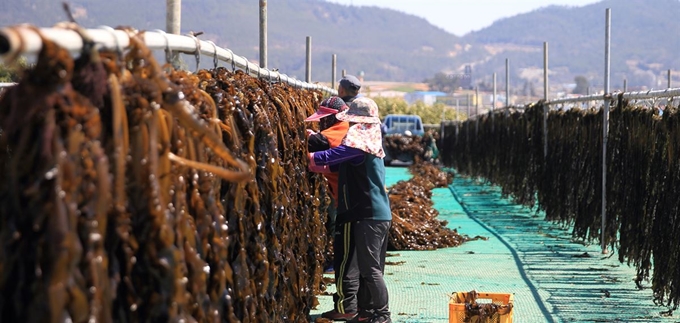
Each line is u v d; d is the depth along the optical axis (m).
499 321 5.37
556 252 10.32
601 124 10.32
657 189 7.44
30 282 2.06
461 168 30.81
